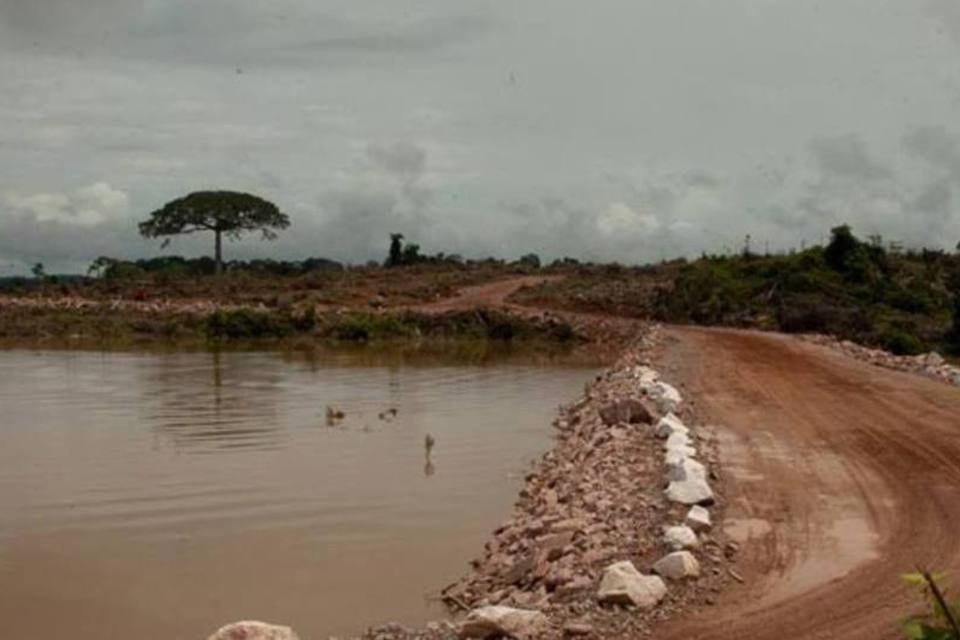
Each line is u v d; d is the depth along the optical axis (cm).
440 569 1570
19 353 5794
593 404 2992
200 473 2319
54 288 10106
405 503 2022
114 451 2606
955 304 5575
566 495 1767
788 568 1236
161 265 13638
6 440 2769
